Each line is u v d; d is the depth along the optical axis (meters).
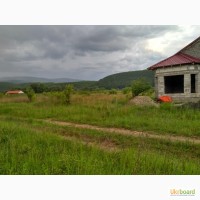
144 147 10.54
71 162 6.98
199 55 26.56
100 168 6.54
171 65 25.91
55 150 8.66
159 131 13.64
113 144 11.28
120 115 18.83
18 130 12.66
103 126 15.60
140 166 6.95
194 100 24.59
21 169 6.57
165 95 26.75
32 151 8.12
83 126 15.78
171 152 9.88
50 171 6.52
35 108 25.25
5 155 7.94
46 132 12.48
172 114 18.33
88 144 10.53
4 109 25.27
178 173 6.66
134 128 14.52
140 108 21.31
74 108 23.14
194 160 8.82
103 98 31.55
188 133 12.80
